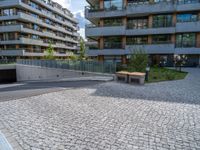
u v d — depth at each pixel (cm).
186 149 378
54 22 5859
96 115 580
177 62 2833
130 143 400
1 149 362
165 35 2877
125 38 3027
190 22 2658
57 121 524
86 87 1083
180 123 520
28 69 2842
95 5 3322
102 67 1791
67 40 6625
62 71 2291
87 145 389
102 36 3111
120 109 646
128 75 1259
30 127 479
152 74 1703
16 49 3947
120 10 2909
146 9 2777
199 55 2784
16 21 3997
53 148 375
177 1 2678
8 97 833
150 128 482
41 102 723
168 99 797
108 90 988
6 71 3203
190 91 980
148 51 2847
